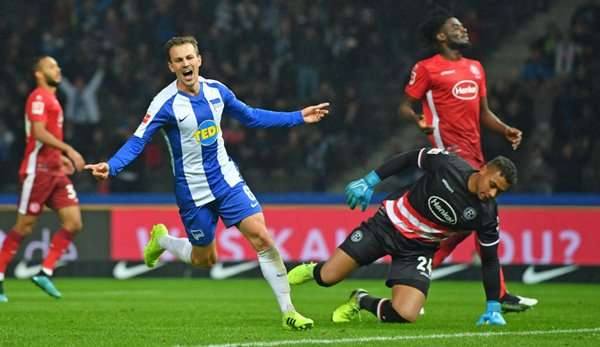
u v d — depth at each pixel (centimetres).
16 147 5016
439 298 3086
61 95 5116
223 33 5372
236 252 4122
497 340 1831
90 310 2506
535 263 4031
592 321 2284
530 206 4047
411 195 2077
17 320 2214
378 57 5319
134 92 5231
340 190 4962
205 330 1992
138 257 4138
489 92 4903
